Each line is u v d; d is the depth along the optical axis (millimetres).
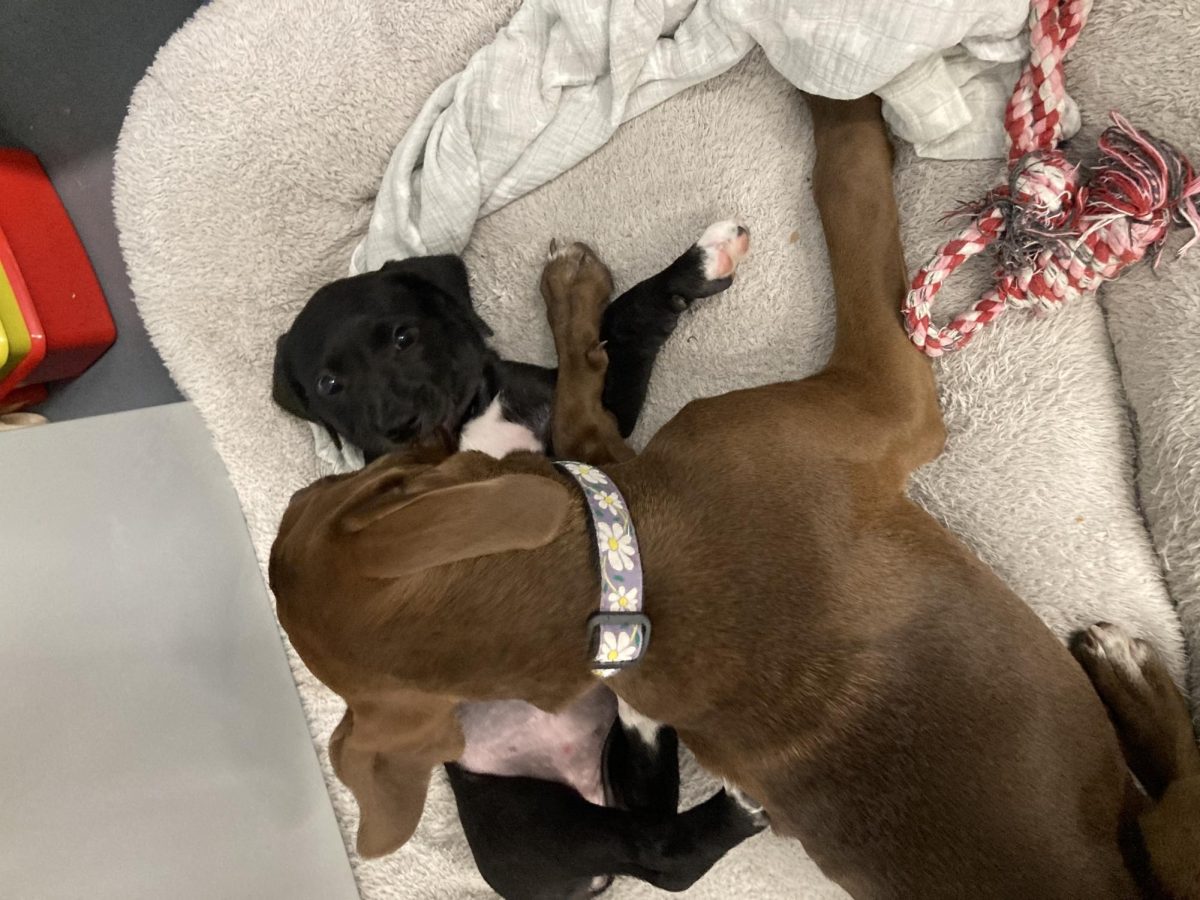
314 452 2066
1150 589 1562
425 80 1892
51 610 1390
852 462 1326
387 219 1922
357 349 1694
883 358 1430
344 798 2129
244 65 1956
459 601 1135
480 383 1827
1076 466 1580
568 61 1756
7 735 1254
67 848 1312
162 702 1606
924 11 1375
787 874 1816
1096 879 1142
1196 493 1464
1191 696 1540
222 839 1671
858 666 1208
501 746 1770
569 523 1180
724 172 1720
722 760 1305
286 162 1979
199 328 2074
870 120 1512
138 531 1680
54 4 2086
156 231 2064
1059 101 1426
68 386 2393
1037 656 1236
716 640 1218
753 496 1259
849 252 1487
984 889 1141
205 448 2051
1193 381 1438
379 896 2117
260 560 2096
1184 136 1385
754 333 1722
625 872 1730
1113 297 1526
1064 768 1184
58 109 2172
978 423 1611
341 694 1185
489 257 1911
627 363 1750
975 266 1576
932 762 1179
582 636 1162
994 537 1625
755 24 1561
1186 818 1181
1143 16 1380
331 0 1899
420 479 1124
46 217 2195
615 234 1812
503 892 1802
